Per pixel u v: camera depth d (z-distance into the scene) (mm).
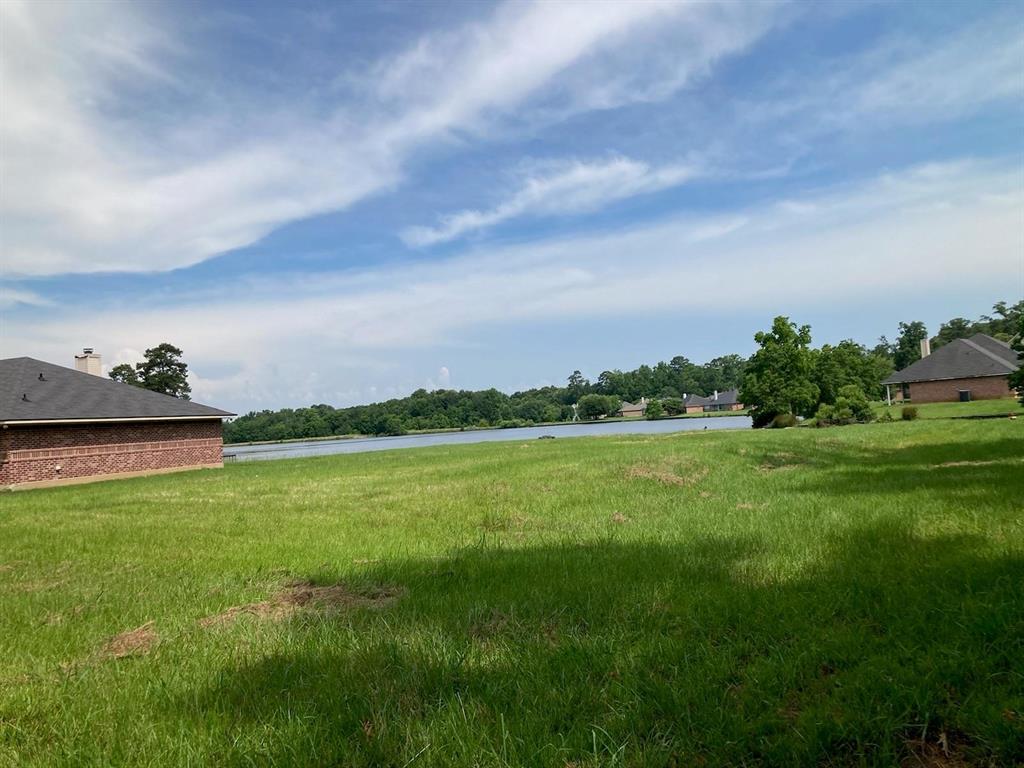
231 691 3877
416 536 9250
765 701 3295
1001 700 3078
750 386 47969
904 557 5945
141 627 5520
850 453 18453
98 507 15055
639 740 3061
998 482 10500
